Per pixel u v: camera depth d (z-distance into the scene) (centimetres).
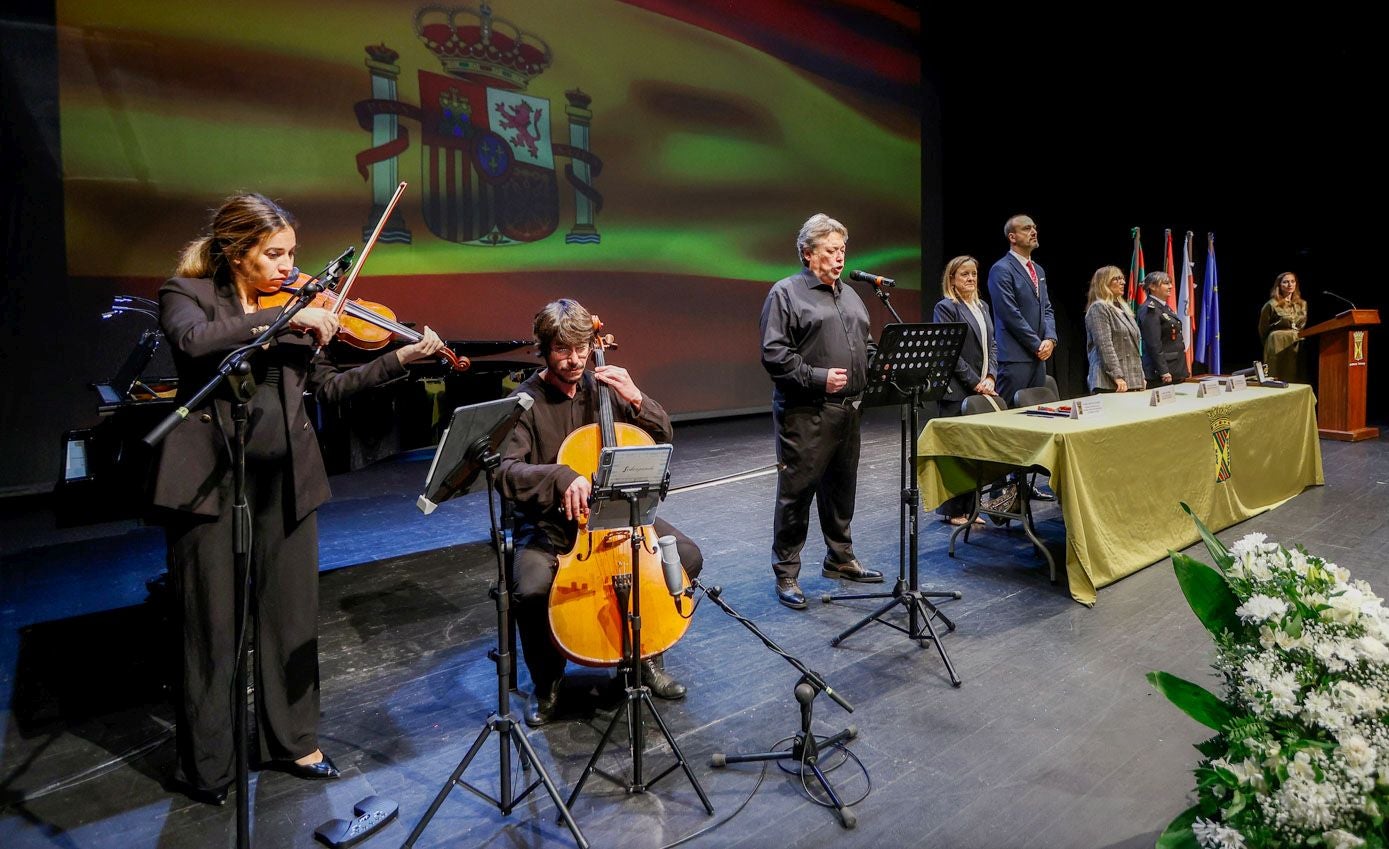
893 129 966
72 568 408
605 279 778
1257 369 533
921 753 233
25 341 541
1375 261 997
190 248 221
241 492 180
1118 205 1047
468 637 321
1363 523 447
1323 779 130
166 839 202
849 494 366
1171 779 217
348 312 296
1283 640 143
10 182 529
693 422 854
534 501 239
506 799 207
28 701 272
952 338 299
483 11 692
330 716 261
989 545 423
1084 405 394
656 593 239
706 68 821
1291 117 990
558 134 739
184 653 212
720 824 203
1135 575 372
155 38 564
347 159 640
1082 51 933
